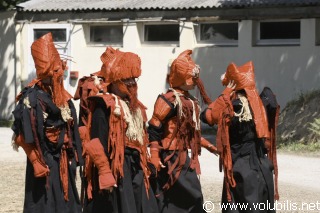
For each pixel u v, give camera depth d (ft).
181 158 28.58
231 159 28.94
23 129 25.57
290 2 79.41
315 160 59.67
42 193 25.98
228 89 29.25
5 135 79.97
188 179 28.58
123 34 89.56
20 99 26.20
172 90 29.04
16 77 96.07
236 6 82.17
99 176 24.70
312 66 79.20
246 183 28.53
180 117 28.58
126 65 25.49
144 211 25.88
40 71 26.25
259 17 81.46
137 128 25.71
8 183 48.03
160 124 28.58
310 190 44.88
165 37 88.12
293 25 80.74
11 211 38.65
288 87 80.38
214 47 84.33
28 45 95.50
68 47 92.84
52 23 93.71
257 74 82.07
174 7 85.66
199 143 29.22
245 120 28.68
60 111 26.23
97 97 25.20
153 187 28.55
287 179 49.32
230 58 83.51
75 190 26.71
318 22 78.95
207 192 43.96
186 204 28.55
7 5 97.86
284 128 72.79
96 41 92.43
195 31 85.87
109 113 25.21
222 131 28.76
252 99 28.99
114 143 25.02
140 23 89.04
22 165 56.70
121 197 25.17
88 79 33.60
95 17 91.04
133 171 25.80
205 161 59.06
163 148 28.63
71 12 92.43
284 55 80.69
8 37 96.68
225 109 28.73
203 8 84.33
